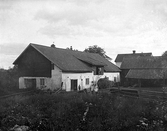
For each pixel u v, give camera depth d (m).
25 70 24.81
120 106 11.84
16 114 9.70
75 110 10.91
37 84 23.53
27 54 24.77
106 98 13.70
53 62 21.41
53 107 11.27
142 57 43.16
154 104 12.34
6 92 17.67
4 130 7.93
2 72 24.31
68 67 22.83
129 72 36.34
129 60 43.56
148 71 34.41
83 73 25.77
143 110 11.30
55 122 9.20
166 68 33.66
